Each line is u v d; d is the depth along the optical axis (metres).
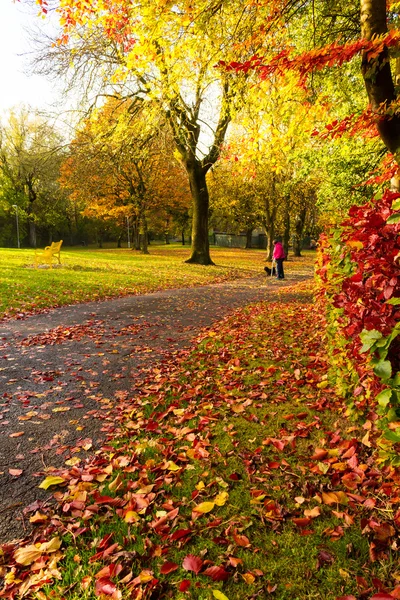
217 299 13.02
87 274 17.62
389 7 4.93
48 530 2.54
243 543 2.34
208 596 2.02
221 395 4.68
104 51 11.44
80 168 22.55
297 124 6.89
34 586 2.12
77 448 3.58
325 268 5.14
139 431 3.89
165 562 2.23
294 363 5.70
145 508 2.69
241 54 6.24
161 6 5.48
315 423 3.81
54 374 5.57
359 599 1.95
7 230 54.69
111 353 6.66
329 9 7.32
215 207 44.09
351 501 2.65
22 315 9.48
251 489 2.86
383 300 2.37
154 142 15.73
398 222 2.07
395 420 2.09
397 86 4.39
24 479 3.14
